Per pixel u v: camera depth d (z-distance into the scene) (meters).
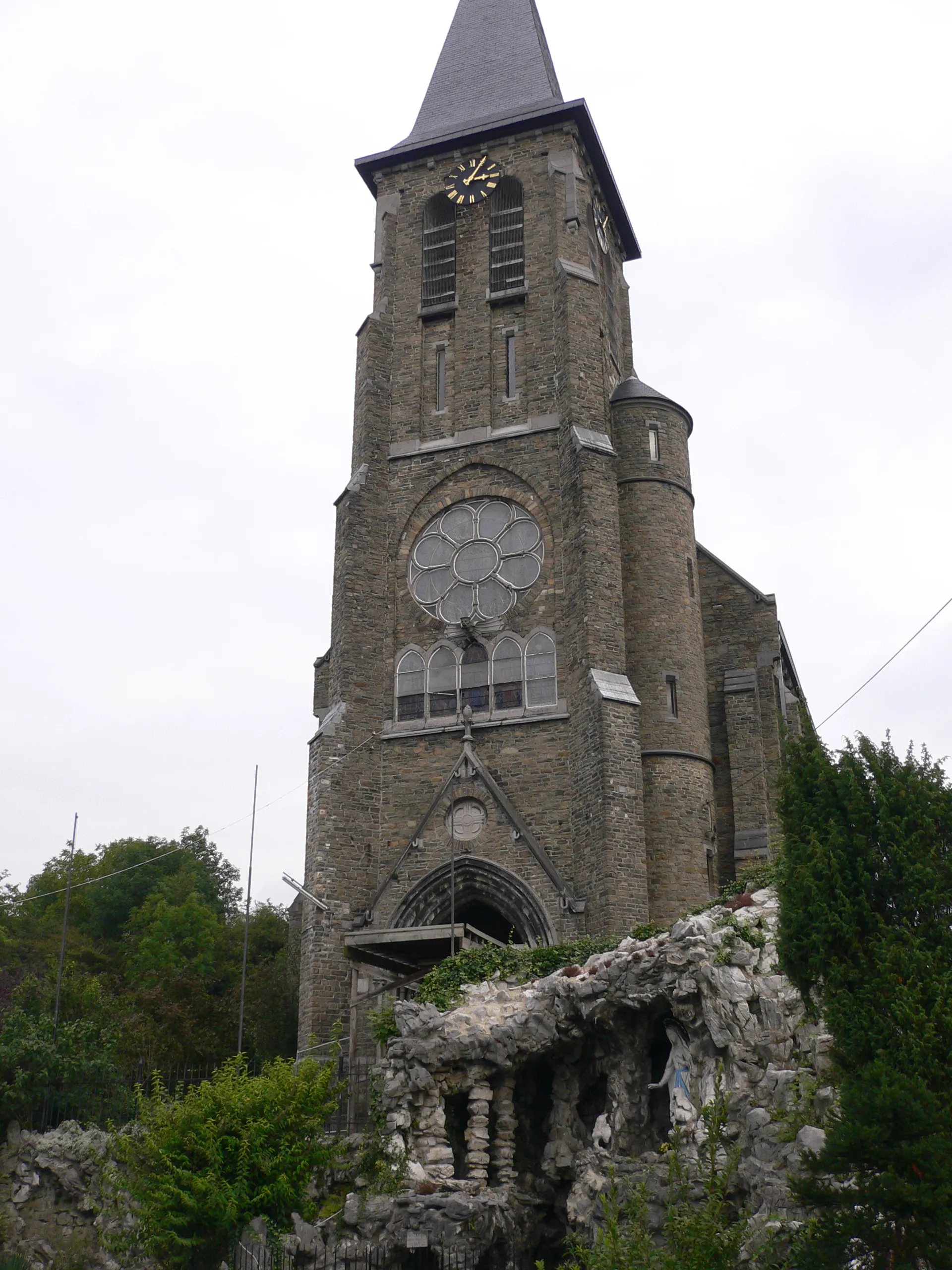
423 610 41.44
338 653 40.69
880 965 16.81
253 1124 22.11
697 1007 22.50
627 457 42.38
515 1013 25.78
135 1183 22.47
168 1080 35.06
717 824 40.88
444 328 45.06
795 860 18.72
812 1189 15.77
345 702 39.78
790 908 18.42
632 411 42.94
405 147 47.56
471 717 38.66
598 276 46.44
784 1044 20.92
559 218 44.81
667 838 37.38
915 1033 16.12
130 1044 37.00
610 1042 24.86
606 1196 17.19
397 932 31.66
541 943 34.94
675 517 41.78
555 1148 25.36
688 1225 15.34
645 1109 24.17
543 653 39.44
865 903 17.77
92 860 71.25
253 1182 21.92
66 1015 38.09
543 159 46.03
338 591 41.66
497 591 40.72
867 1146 15.34
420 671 40.72
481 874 36.56
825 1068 19.30
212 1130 22.03
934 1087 15.83
